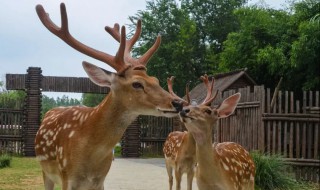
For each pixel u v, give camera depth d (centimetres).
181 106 427
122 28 457
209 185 569
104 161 474
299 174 1145
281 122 1148
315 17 1655
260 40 1966
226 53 2114
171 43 2988
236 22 3253
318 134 1151
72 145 477
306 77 1705
